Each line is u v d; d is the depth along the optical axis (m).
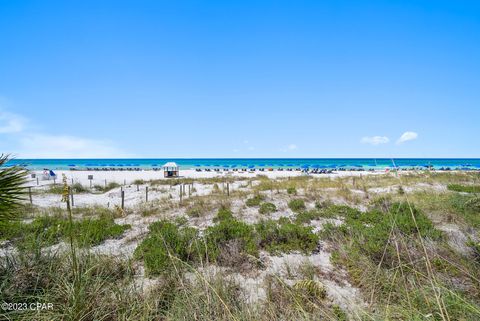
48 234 5.32
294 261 5.09
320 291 3.66
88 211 11.45
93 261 3.80
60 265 3.49
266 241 6.02
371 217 7.67
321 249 5.79
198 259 4.81
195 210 10.00
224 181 25.81
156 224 7.39
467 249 4.20
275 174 41.00
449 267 3.64
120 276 3.90
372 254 4.52
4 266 3.31
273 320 2.78
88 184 26.42
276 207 10.59
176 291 3.17
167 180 27.89
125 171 56.22
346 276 4.41
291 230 6.14
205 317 2.59
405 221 5.98
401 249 4.20
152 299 3.11
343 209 9.21
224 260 4.88
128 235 7.22
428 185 14.80
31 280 3.14
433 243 4.37
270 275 4.24
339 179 23.17
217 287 3.17
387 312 2.50
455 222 6.60
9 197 1.91
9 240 4.62
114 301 3.00
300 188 15.95
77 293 2.76
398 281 3.30
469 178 16.27
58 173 45.41
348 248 5.08
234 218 8.47
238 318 2.57
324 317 2.96
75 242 4.04
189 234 5.78
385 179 20.12
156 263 4.33
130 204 14.36
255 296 3.61
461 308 2.49
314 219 8.60
